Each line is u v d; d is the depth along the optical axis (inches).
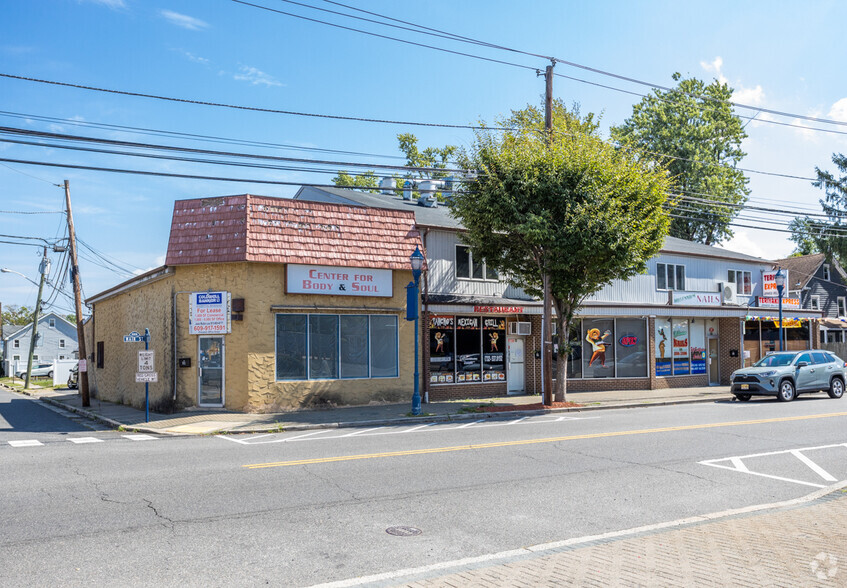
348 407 810.8
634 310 1075.9
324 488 368.8
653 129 1860.2
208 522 299.3
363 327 834.8
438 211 1088.8
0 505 326.0
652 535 276.4
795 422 653.9
